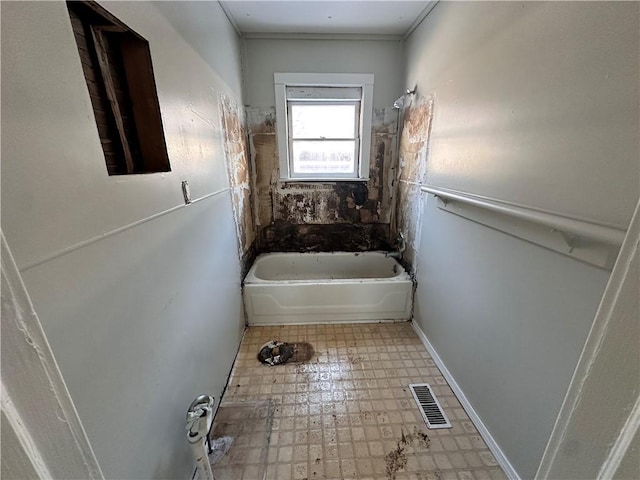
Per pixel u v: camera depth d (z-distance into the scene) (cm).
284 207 282
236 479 119
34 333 32
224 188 177
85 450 40
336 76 250
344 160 278
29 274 49
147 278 88
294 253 284
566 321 88
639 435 32
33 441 31
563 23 85
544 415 98
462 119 147
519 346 109
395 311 232
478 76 132
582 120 79
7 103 47
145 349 86
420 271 214
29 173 50
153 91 95
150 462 86
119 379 73
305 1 184
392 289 226
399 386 166
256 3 186
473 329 141
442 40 171
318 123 268
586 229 77
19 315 30
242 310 219
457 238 156
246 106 252
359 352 197
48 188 54
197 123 133
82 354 61
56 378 35
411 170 230
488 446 129
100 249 68
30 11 51
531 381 104
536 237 98
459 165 150
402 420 144
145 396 85
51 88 55
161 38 101
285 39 239
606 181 73
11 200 47
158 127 98
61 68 58
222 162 174
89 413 62
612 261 73
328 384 168
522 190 104
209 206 148
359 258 282
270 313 228
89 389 63
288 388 166
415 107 219
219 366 157
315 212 286
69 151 59
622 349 34
